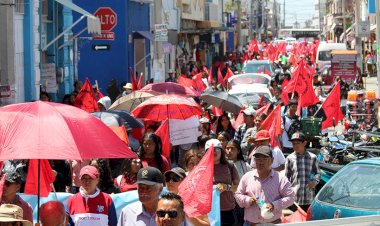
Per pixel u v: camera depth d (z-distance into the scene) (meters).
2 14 26.59
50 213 10.17
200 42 78.75
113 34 42.75
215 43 87.25
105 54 46.06
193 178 10.79
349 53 51.22
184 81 33.16
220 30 80.25
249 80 41.88
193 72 53.34
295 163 16.31
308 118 22.17
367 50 80.62
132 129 17.89
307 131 21.94
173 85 21.86
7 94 25.80
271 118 18.14
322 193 13.75
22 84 30.03
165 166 14.66
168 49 49.47
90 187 11.99
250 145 18.69
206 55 81.12
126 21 46.25
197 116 19.66
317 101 26.00
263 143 15.82
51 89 33.03
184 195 10.79
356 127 27.09
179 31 67.38
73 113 10.14
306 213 14.77
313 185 16.28
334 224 8.91
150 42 51.88
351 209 12.77
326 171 19.19
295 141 16.31
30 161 11.91
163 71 45.94
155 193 10.18
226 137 17.27
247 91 37.19
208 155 10.79
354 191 13.09
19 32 29.59
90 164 14.09
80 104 22.75
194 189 10.75
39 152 9.58
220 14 96.19
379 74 39.56
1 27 26.62
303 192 16.25
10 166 12.02
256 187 13.22
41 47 31.97
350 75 51.28
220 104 24.67
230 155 15.76
